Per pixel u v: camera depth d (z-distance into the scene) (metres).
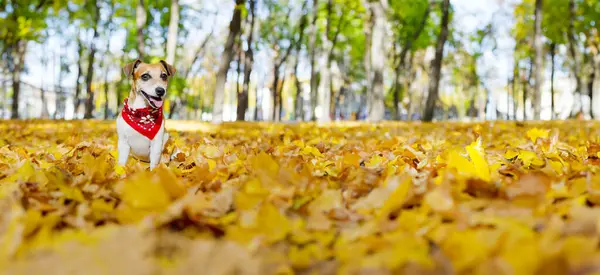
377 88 25.41
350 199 2.56
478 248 1.39
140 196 2.02
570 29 31.06
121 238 1.49
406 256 1.39
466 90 56.97
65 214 2.12
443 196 1.93
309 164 4.20
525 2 34.31
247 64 32.25
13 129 13.56
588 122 16.42
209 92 59.03
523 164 4.16
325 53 28.61
